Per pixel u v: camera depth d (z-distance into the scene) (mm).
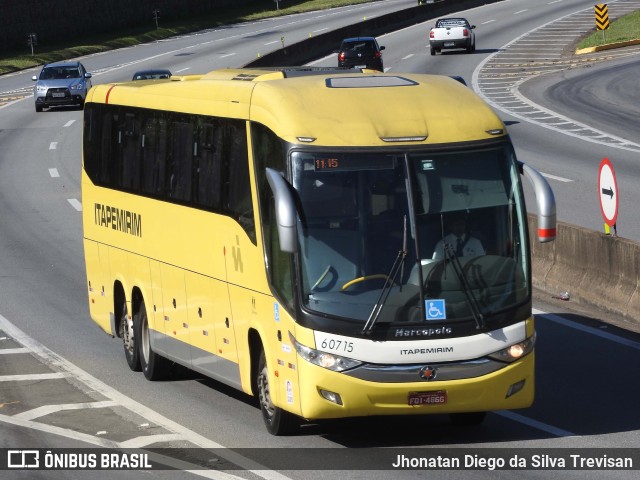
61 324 38188
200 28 198000
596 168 64938
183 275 28047
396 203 22266
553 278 38375
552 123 83438
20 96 129250
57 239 54812
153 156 29875
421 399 21969
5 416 26719
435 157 22562
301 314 22047
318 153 22391
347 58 114938
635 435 23641
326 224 22203
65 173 76000
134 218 31031
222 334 26172
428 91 23906
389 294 21922
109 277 33281
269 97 23969
